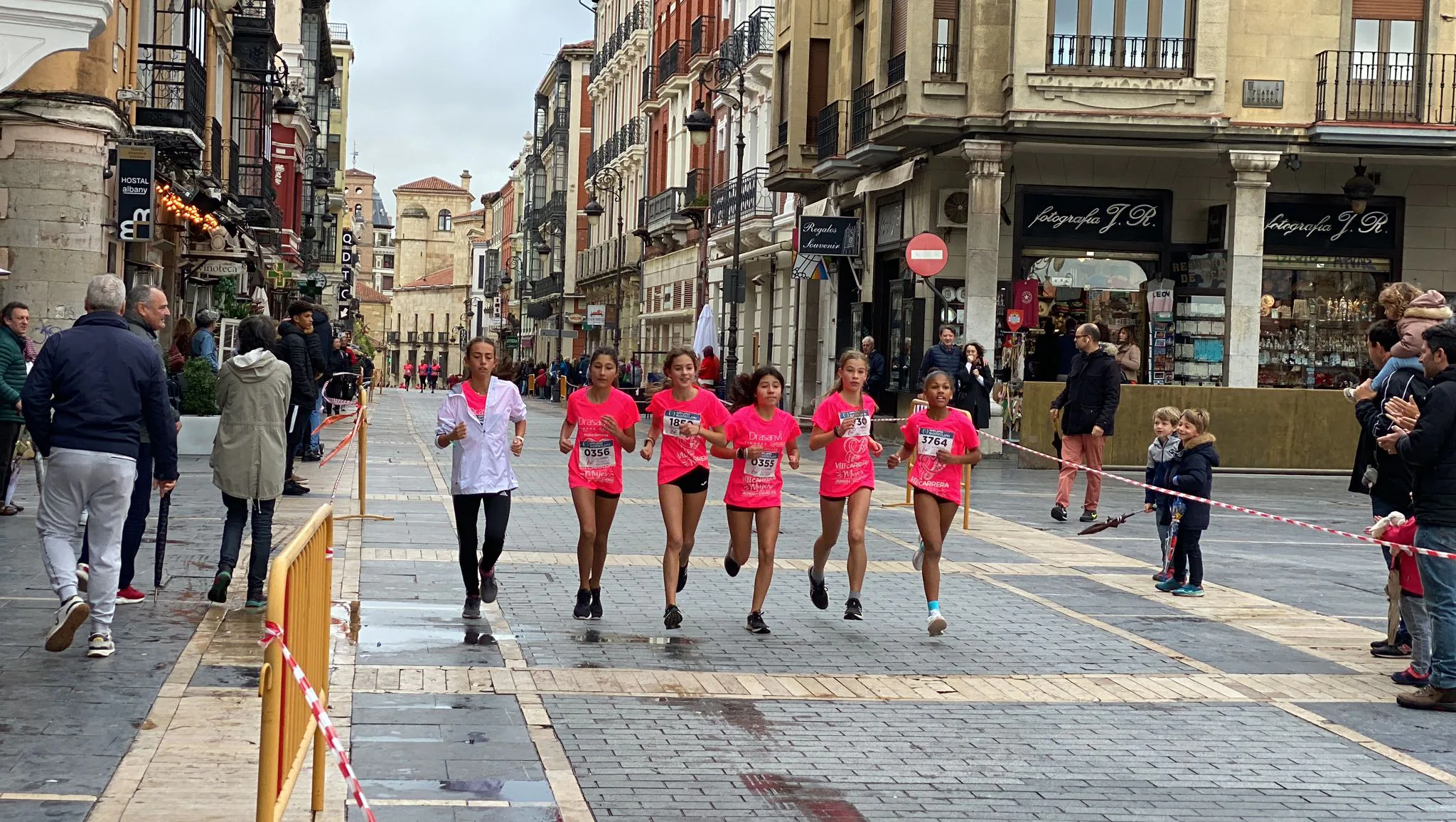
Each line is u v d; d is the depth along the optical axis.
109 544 7.93
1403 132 25.31
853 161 29.55
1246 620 10.74
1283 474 24.27
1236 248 25.95
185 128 24.55
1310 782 6.61
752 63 40.81
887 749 6.92
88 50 20.45
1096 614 10.80
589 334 77.81
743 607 10.59
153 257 26.42
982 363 22.11
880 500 18.36
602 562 9.88
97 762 6.02
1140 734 7.38
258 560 9.54
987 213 25.64
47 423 7.90
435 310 153.38
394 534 13.53
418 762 6.34
